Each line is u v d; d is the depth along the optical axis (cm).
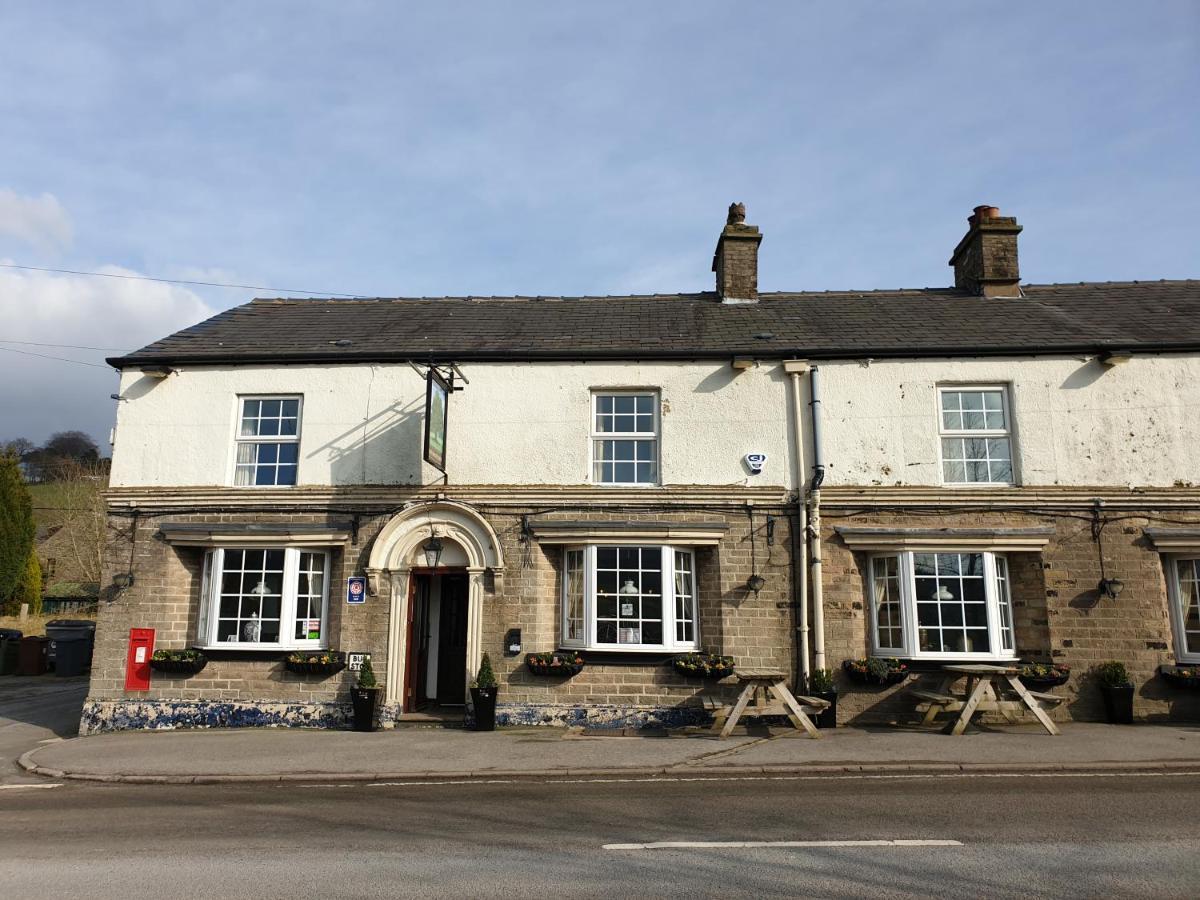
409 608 1342
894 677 1249
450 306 1697
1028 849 623
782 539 1315
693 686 1270
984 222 1641
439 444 1291
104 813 798
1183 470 1305
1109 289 1661
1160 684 1251
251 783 939
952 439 1359
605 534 1305
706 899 527
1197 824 693
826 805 776
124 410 1412
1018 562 1316
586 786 888
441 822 734
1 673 2186
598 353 1379
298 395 1416
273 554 1356
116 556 1359
